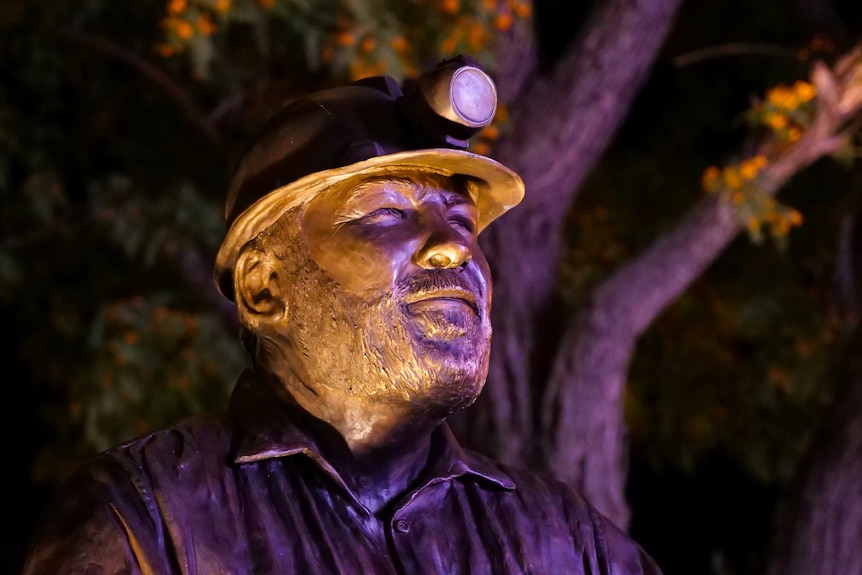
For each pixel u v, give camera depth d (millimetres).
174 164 8266
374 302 3156
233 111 7387
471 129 3246
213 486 3057
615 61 6738
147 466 3037
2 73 8500
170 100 8180
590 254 9617
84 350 8633
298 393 3232
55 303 8766
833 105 6465
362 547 3096
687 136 9820
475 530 3264
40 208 8148
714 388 9766
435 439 3359
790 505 6926
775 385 9578
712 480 10555
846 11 8898
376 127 3234
